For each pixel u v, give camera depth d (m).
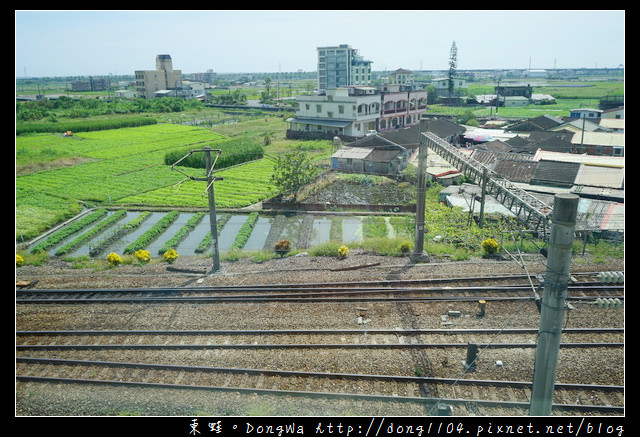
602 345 15.66
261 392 13.86
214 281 22.05
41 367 15.60
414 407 13.18
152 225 33.97
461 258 24.08
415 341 16.42
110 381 14.50
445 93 121.06
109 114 98.75
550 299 10.77
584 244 24.39
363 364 15.09
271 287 20.81
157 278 22.69
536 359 11.38
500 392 13.73
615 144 48.38
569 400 13.30
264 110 106.12
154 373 15.06
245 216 35.66
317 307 18.94
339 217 34.38
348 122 64.12
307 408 13.22
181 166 51.44
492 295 19.47
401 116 75.19
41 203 38.59
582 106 99.88
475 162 21.23
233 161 51.88
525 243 25.91
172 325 17.98
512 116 87.12
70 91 178.50
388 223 32.41
